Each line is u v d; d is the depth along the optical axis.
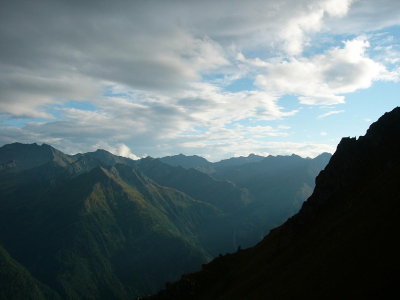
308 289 59.31
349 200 90.00
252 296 78.81
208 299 103.00
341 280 54.44
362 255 56.91
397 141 97.81
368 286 48.31
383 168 91.62
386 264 50.00
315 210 101.31
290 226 106.00
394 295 44.16
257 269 100.00
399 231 55.69
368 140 107.25
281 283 72.19
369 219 66.94
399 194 67.00
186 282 117.50
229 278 108.88
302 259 77.38
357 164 102.69
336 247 66.81
